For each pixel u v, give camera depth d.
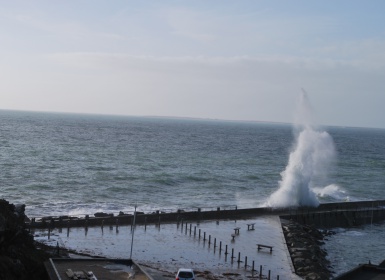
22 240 39.34
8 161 118.19
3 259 33.09
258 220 69.19
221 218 68.94
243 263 48.34
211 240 56.19
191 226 61.69
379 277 33.53
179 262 47.25
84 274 33.72
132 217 62.31
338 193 106.06
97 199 82.38
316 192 104.56
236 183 109.06
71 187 91.31
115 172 112.62
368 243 66.69
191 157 157.75
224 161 152.25
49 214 68.00
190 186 101.62
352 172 145.88
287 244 56.47
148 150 173.00
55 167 114.81
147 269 43.38
